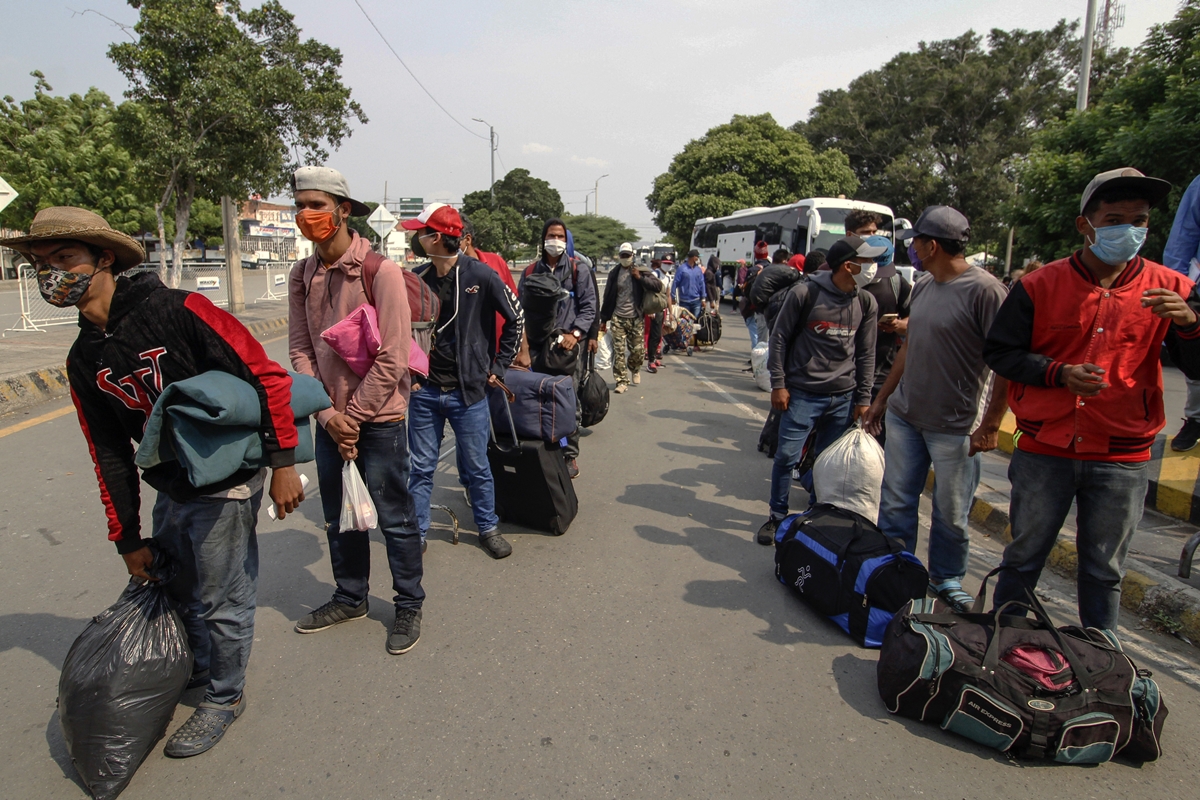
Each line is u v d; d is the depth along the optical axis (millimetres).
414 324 3502
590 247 92000
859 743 2600
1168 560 4043
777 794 2336
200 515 2410
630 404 8625
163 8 13117
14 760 2439
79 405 2334
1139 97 13891
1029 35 34562
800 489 5562
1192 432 5723
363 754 2488
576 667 3037
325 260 3047
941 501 3516
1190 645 3393
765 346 9750
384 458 3072
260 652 3117
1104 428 2666
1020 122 33500
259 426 2385
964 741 2633
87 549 4117
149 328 2234
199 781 2355
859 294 4191
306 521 4637
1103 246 2514
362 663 3047
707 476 5785
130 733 2279
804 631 3387
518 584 3793
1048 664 2568
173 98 13797
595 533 4516
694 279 13492
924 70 34938
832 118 37438
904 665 2684
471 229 4840
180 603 2666
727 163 36188
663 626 3393
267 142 14484
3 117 30094
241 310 17312
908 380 3520
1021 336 2785
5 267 32125
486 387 4027
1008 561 3018
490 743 2553
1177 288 2621
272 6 14664
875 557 3289
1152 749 2504
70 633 3229
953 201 33500
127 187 31438
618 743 2564
